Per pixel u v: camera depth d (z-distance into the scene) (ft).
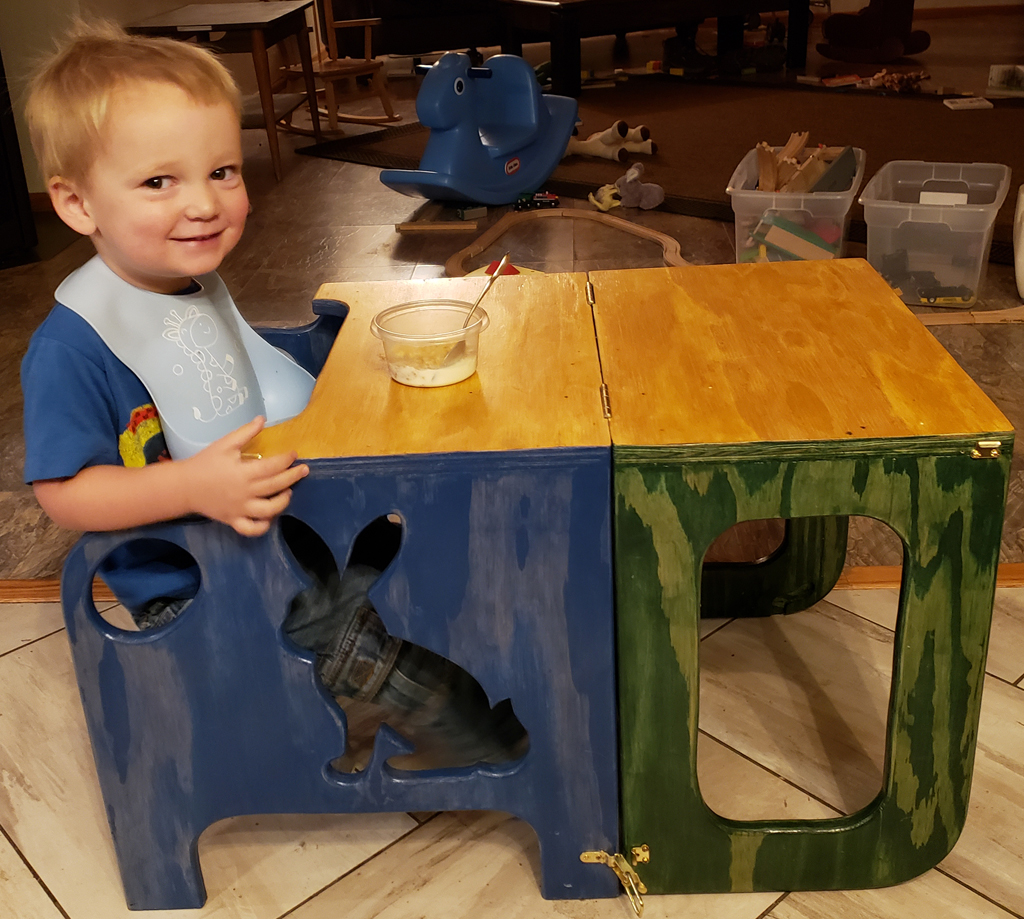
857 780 4.16
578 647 3.29
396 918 3.68
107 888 3.88
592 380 3.43
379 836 4.07
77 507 3.11
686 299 4.09
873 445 2.95
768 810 4.02
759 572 5.09
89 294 3.35
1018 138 14.51
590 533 3.13
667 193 12.78
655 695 3.34
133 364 3.40
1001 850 3.82
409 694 3.85
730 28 21.06
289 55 22.11
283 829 4.12
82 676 3.37
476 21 20.70
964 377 3.30
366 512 3.10
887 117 16.22
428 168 12.13
